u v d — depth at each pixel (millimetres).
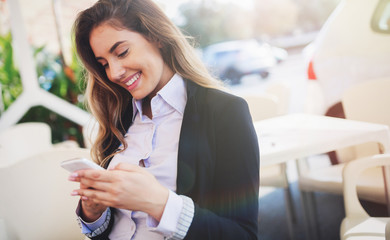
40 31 4586
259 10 15727
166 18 1217
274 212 3062
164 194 973
